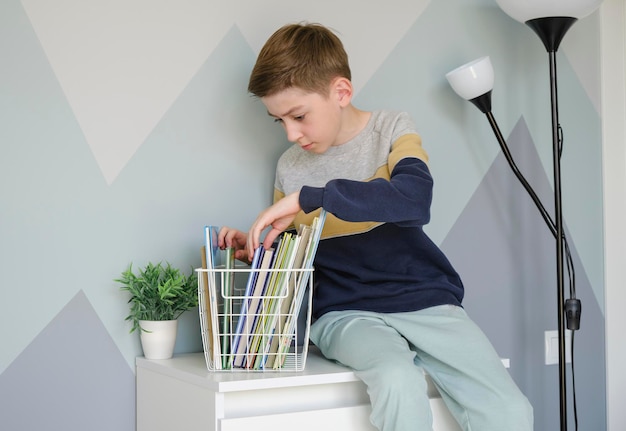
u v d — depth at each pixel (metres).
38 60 1.50
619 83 2.09
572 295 1.84
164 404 1.41
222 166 1.66
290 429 1.26
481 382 1.33
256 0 1.70
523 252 1.99
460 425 1.36
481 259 1.93
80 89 1.53
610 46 2.10
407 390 1.24
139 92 1.58
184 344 1.60
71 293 1.50
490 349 1.40
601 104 2.09
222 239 1.52
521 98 2.00
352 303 1.52
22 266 1.46
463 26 1.94
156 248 1.58
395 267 1.53
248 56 1.69
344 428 1.31
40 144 1.49
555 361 2.01
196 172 1.63
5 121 1.46
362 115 1.59
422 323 1.44
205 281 1.39
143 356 1.54
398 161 1.44
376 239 1.53
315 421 1.28
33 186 1.48
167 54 1.61
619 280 2.09
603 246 2.08
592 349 2.06
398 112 1.57
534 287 2.00
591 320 2.06
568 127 2.05
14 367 1.45
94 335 1.52
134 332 1.55
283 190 1.64
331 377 1.31
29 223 1.47
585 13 1.72
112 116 1.55
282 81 1.42
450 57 1.92
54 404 1.48
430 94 1.89
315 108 1.46
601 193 2.09
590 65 2.08
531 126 2.01
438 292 1.50
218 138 1.65
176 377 1.36
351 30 1.80
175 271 1.51
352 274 1.54
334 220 1.55
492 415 1.31
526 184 1.85
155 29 1.60
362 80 1.81
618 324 2.08
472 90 1.78
